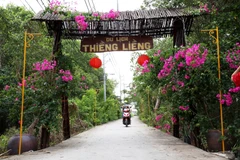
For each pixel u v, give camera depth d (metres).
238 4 7.55
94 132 13.88
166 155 6.05
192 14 8.09
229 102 6.45
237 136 6.02
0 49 12.01
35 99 7.56
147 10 8.75
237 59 6.70
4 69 12.24
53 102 7.52
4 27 10.27
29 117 7.62
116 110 39.59
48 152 6.62
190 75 7.21
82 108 20.61
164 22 9.01
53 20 8.03
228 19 7.91
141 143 8.54
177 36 9.14
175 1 9.52
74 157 5.85
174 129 10.61
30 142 6.84
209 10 8.05
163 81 8.55
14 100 7.76
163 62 8.61
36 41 11.63
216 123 7.13
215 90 6.98
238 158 5.50
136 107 37.84
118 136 11.28
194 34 10.10
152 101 20.98
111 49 9.15
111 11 8.02
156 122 17.45
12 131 11.32
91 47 9.19
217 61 6.90
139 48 9.12
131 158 5.70
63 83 7.90
